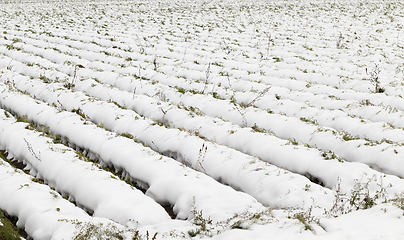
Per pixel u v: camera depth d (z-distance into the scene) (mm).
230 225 3967
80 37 17641
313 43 16875
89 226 3951
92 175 5348
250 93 9539
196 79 11453
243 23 22234
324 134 6938
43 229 4172
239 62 13344
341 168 5547
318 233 3488
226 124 7543
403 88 9742
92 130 7133
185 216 4770
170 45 16312
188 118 7844
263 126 7742
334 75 11641
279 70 12211
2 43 16031
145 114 8469
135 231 3947
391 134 6777
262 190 5281
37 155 6145
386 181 5133
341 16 23844
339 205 4598
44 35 17969
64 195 5348
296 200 4832
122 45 16062
